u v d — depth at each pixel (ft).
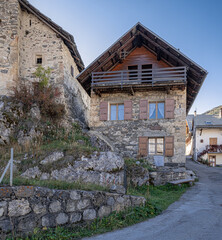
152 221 22.26
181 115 48.96
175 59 49.57
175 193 36.42
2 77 51.85
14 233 17.40
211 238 17.71
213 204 28.94
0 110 44.29
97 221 21.13
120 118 52.85
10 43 53.11
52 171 30.71
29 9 55.93
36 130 43.70
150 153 49.67
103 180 29.84
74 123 53.47
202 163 105.81
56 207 19.48
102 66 53.62
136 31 51.49
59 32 55.67
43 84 53.11
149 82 50.55
